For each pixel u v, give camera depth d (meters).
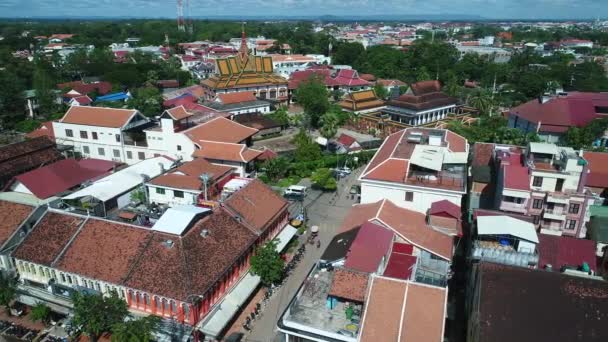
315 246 69.38
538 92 174.62
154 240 50.84
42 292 52.53
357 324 42.84
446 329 50.12
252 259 56.12
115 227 53.19
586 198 62.31
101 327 45.38
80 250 52.16
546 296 40.78
